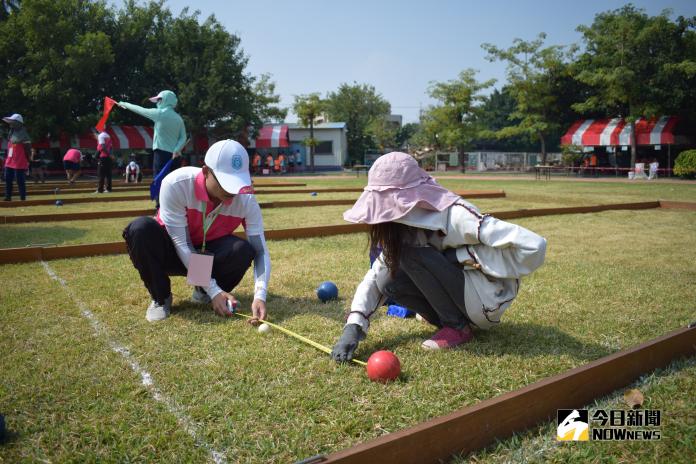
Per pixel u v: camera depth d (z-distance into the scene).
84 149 32.00
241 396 2.29
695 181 21.97
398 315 3.52
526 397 2.08
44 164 28.75
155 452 1.89
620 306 3.62
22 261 5.20
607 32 25.78
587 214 9.33
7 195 10.69
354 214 2.62
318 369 2.58
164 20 32.38
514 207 10.45
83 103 29.95
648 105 24.59
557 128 30.88
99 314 3.47
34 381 2.45
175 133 8.72
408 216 2.57
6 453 1.88
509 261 2.60
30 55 25.86
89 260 5.29
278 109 36.50
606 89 26.00
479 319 2.79
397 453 1.75
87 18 30.03
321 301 3.84
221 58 31.66
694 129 26.53
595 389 2.31
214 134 33.91
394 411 2.16
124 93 31.72
